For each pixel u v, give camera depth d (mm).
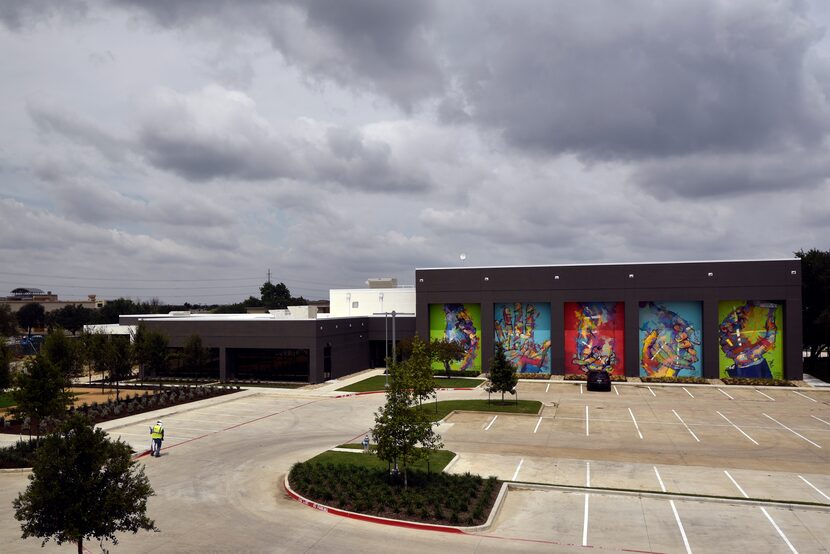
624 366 53531
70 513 13117
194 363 53562
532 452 27469
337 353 55562
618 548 16641
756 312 51250
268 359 54062
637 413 37406
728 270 51156
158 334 49844
